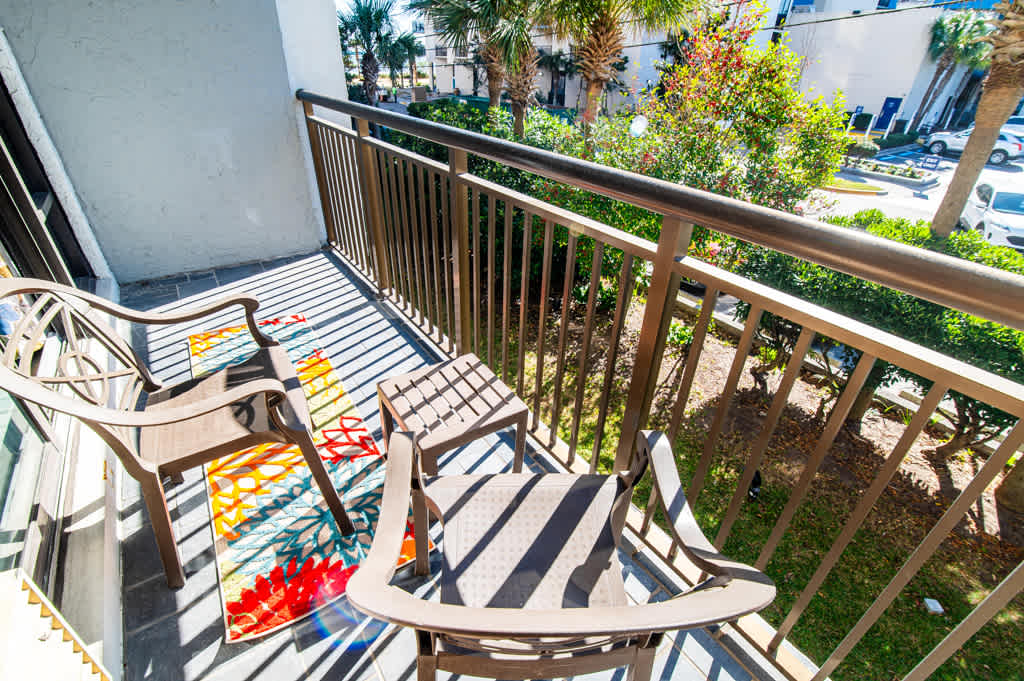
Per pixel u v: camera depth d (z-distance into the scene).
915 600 2.64
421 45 19.20
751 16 6.15
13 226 2.13
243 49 3.05
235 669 1.20
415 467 1.01
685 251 1.09
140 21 2.75
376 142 2.45
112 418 1.03
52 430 1.50
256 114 3.24
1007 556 3.06
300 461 1.82
